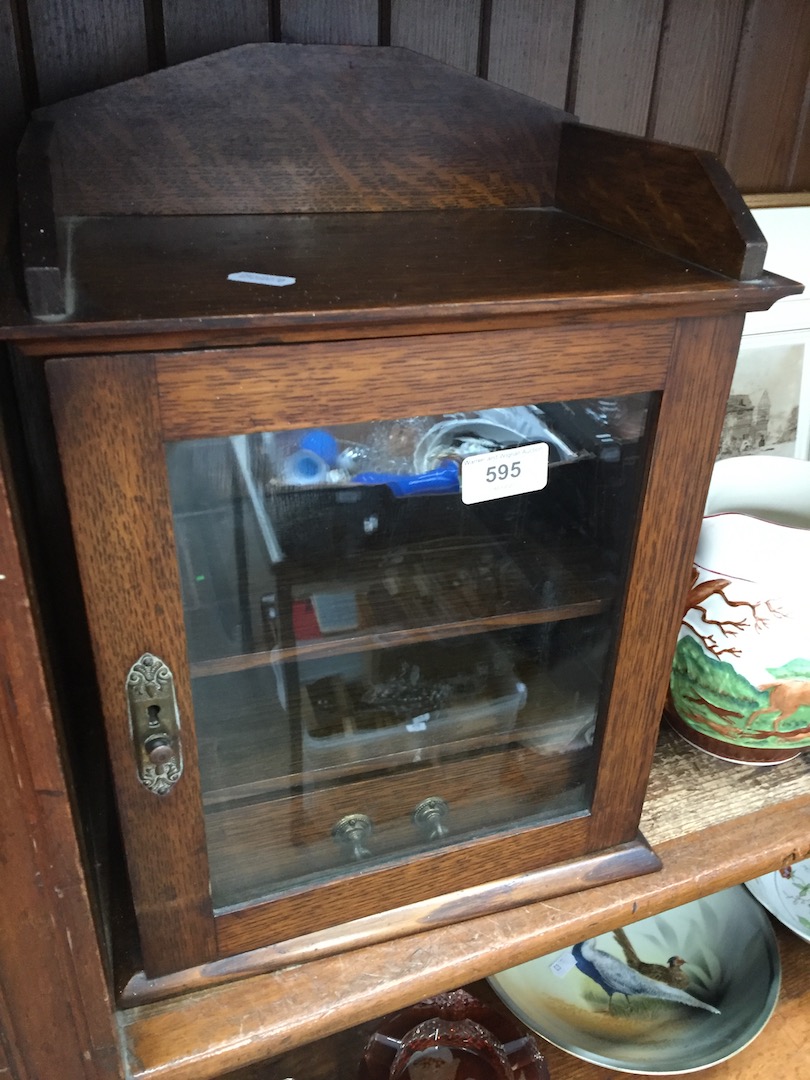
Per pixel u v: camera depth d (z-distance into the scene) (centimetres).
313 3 68
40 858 47
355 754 63
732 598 72
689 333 51
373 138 66
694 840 74
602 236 62
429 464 52
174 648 49
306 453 48
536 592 61
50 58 64
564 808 69
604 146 63
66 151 61
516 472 55
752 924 87
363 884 63
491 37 73
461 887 67
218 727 57
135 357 41
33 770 44
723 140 86
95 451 42
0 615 40
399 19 70
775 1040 82
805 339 100
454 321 45
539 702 67
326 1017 60
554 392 50
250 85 63
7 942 49
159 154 63
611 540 59
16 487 48
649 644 61
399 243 58
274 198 66
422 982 63
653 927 90
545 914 67
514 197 71
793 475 87
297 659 57
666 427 53
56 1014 53
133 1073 57
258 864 62
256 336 42
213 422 44
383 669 64
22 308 40
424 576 59
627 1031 81
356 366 45
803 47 84
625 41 78
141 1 64
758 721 76
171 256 53
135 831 54
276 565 54
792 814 77
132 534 45
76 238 57
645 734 65
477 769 67
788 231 92
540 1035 80
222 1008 60
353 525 55
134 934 62
